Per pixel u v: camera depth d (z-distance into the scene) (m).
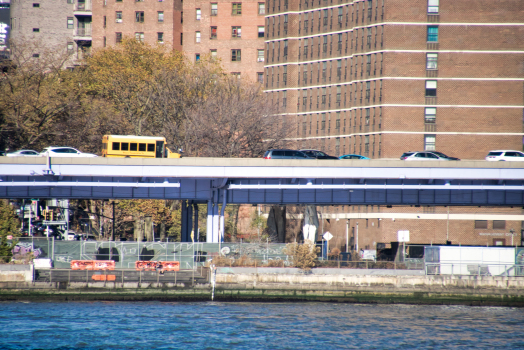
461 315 149.50
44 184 164.50
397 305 161.25
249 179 171.88
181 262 163.75
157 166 165.00
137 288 159.38
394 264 166.00
